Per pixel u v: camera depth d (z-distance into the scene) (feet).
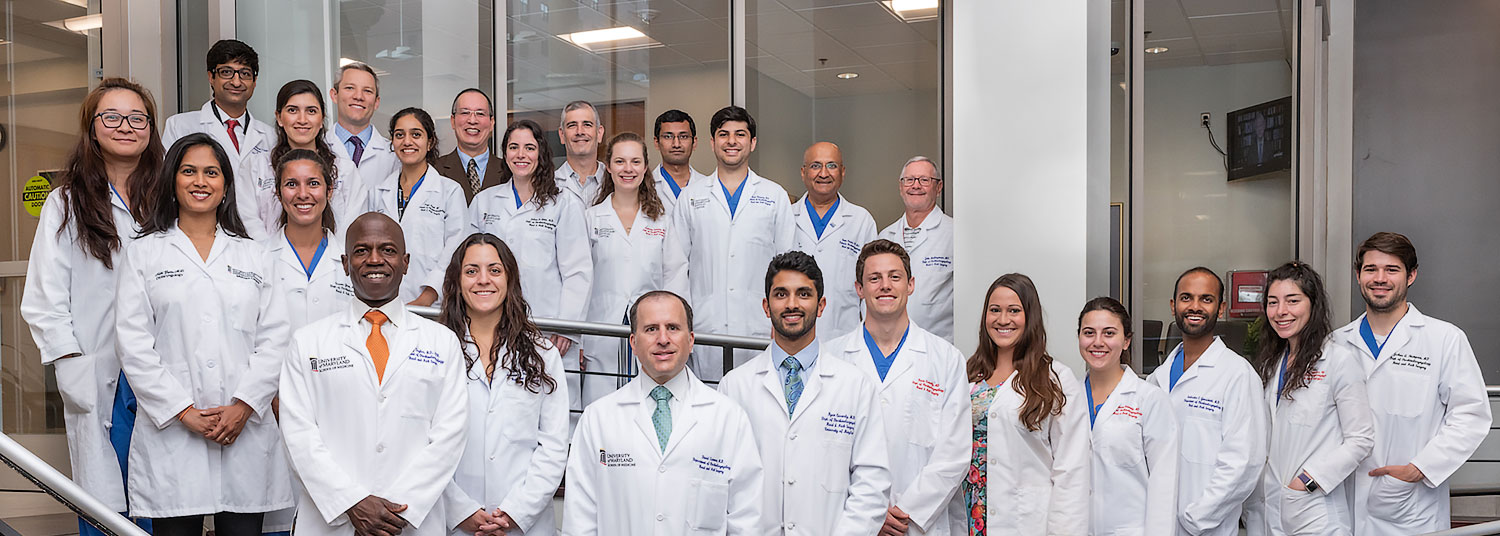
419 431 9.59
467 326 10.41
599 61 18.21
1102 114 12.71
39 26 16.44
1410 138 19.44
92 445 10.74
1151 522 11.14
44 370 15.47
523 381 10.24
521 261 15.08
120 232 11.17
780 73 17.62
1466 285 19.15
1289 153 17.84
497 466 10.03
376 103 16.49
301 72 18.76
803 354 10.36
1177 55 17.24
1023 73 12.79
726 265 15.56
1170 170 17.33
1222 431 11.85
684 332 9.66
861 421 10.23
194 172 10.71
